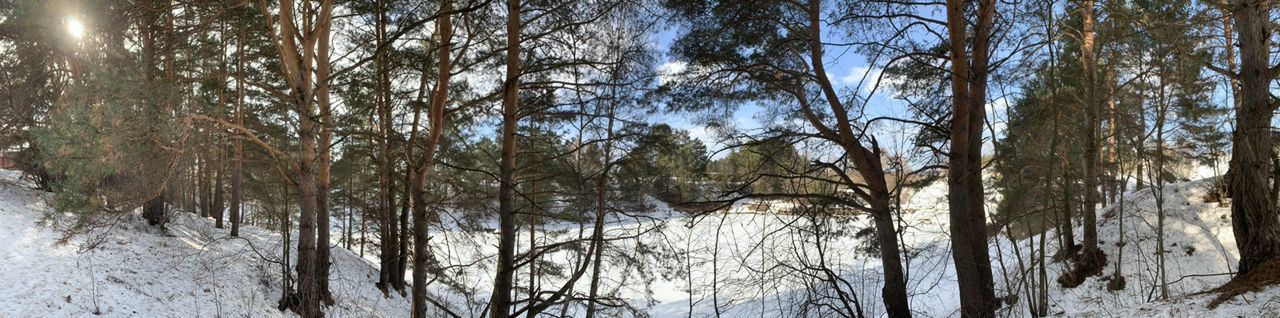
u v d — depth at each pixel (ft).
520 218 50.98
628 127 40.40
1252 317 22.98
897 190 38.58
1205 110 42.63
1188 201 61.21
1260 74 31.32
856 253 50.37
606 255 46.85
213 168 57.31
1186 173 72.23
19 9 45.21
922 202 52.54
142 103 35.35
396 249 66.49
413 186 38.93
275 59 57.82
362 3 51.47
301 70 42.16
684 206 40.34
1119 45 41.29
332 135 46.65
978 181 35.50
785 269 34.47
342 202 73.97
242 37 54.03
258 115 64.75
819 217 39.65
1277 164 31.53
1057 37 38.45
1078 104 44.60
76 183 35.88
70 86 38.45
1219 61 46.01
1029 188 45.91
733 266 39.65
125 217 42.98
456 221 49.67
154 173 37.22
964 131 35.12
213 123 40.40
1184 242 56.44
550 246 38.11
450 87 51.60
